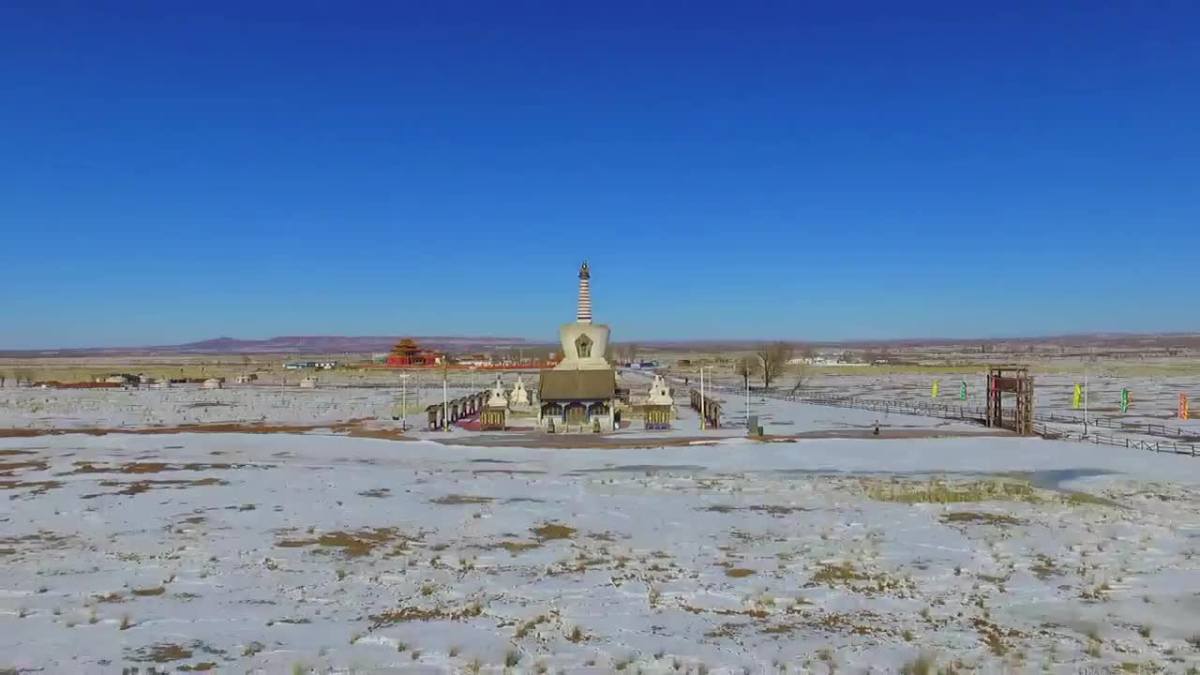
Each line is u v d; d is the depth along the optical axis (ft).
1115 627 77.05
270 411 345.92
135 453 204.13
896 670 66.85
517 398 303.27
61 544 107.55
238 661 67.41
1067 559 101.50
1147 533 115.03
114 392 483.92
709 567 98.17
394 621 78.33
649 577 93.81
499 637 74.08
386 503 138.41
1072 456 198.70
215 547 106.32
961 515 128.26
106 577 91.71
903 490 150.00
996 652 70.79
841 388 495.41
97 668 65.21
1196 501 141.49
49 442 225.76
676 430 265.13
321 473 172.45
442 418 275.18
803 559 101.86
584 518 126.41
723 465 187.62
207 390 506.48
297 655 68.90
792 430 259.80
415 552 105.19
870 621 79.20
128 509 131.13
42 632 73.61
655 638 74.23
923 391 461.78
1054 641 73.46
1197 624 77.77
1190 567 97.60
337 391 489.26
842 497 144.36
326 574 94.17
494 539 112.47
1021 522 123.03
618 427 274.57
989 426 268.82
